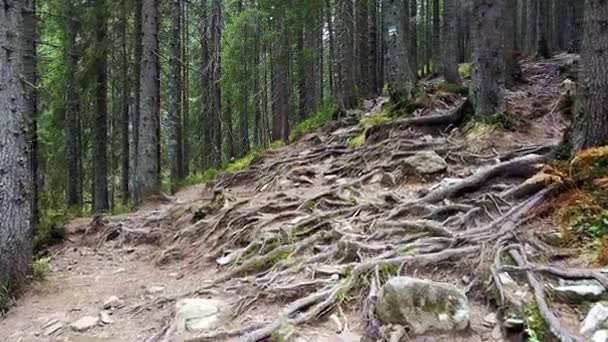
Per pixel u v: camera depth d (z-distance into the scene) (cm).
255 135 2797
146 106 1391
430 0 3550
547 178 602
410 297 423
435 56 2545
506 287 442
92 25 1593
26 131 775
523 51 2891
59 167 1892
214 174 1658
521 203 592
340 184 904
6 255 722
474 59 1010
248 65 2325
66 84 1741
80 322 605
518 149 828
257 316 516
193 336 486
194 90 2581
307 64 2383
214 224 905
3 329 618
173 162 1797
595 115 611
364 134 1159
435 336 409
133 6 1628
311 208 820
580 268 464
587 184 571
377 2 2595
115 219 1167
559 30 2800
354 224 686
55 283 779
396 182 848
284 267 618
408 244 556
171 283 732
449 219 616
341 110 1563
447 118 1030
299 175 1095
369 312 444
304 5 2053
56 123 1831
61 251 1052
